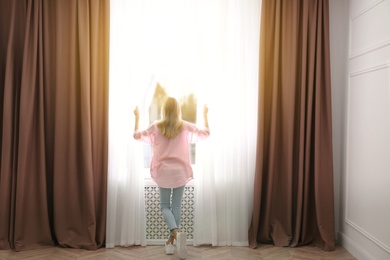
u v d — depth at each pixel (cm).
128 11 287
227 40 288
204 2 288
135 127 277
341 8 304
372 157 252
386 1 234
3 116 274
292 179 295
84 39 279
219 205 298
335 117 307
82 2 279
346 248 290
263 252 281
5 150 275
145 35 287
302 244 295
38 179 283
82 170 286
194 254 277
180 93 303
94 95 283
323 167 292
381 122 240
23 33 281
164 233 302
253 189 300
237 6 289
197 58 287
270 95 297
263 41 285
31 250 279
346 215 294
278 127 298
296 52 289
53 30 284
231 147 295
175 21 291
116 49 287
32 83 276
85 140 279
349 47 291
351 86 287
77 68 285
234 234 296
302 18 290
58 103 281
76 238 288
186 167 278
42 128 279
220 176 296
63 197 285
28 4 275
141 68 289
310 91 288
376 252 244
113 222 288
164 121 275
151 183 300
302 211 295
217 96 291
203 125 287
